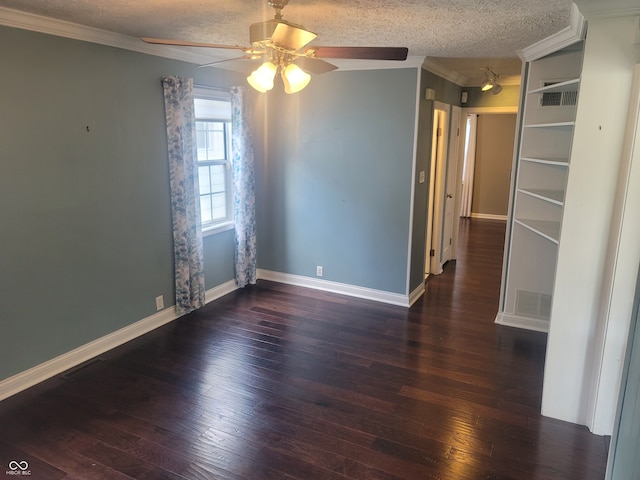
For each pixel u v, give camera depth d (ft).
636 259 7.86
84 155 10.80
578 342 8.85
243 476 7.66
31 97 9.55
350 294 16.35
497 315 14.19
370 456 8.18
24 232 9.77
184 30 10.55
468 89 20.35
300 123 15.93
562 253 8.61
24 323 10.00
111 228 11.72
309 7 8.23
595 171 8.11
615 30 7.58
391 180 14.90
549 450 8.38
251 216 16.60
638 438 6.06
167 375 10.81
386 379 10.77
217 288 15.98
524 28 9.74
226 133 15.88
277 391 10.21
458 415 9.41
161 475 7.67
